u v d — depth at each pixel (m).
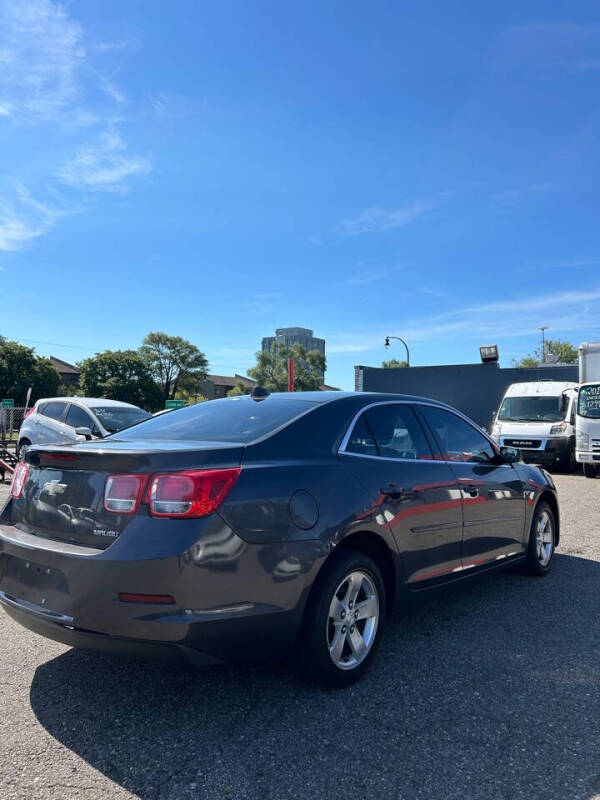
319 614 3.17
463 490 4.35
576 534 7.49
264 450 3.26
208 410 4.14
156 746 2.76
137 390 75.94
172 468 2.88
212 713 3.06
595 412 14.04
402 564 3.74
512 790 2.45
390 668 3.59
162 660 2.81
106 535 2.89
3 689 3.33
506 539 4.93
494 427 16.52
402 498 3.76
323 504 3.26
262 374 59.62
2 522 3.52
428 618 4.46
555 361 29.44
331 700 3.20
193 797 2.40
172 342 80.88
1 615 4.67
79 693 3.28
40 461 3.35
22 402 63.00
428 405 4.58
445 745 2.77
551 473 15.70
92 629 2.82
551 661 3.69
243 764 2.62
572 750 2.73
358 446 3.76
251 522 2.95
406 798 2.40
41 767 2.59
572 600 4.88
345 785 2.48
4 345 64.25
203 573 2.78
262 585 2.94
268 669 3.58
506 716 3.03
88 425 11.77
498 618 4.46
